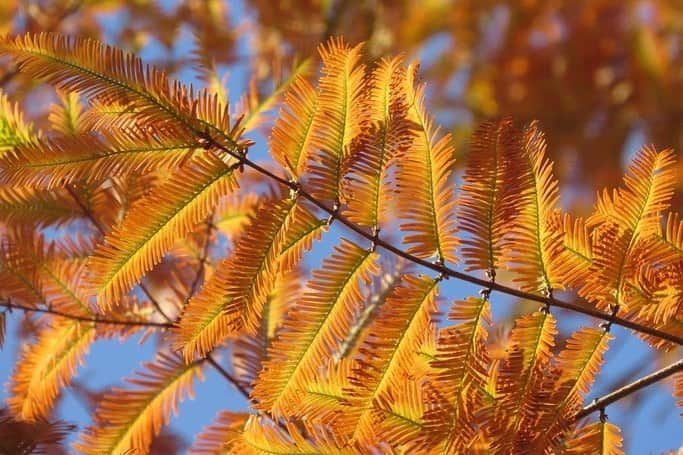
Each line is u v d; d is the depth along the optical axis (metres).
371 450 1.04
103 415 1.13
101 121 0.99
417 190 1.01
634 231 1.01
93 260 1.00
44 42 0.98
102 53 0.98
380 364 1.01
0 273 1.13
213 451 1.12
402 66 1.07
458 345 1.02
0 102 1.04
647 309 1.02
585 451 1.03
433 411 1.02
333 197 1.01
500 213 1.01
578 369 1.02
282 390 1.02
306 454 1.04
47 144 0.99
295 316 1.02
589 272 1.01
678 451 1.09
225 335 1.01
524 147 1.01
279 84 1.13
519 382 1.02
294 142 1.00
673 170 1.00
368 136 1.00
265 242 1.01
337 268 1.02
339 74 1.00
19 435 1.12
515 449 1.02
